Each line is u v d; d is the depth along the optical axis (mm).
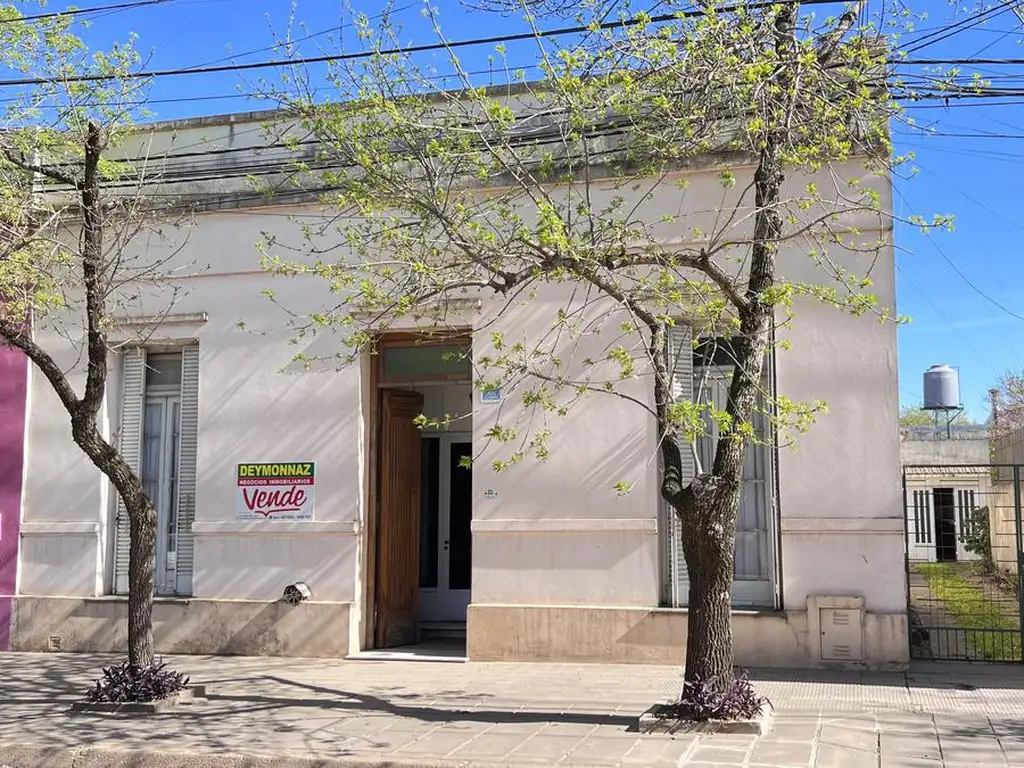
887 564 10664
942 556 16891
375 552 12844
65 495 13492
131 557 9898
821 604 10711
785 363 11102
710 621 8188
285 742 8164
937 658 11188
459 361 12719
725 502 8086
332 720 8891
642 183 11578
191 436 13344
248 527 12750
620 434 11586
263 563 12688
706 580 8195
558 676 10742
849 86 9188
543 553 11711
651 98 8383
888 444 10773
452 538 14383
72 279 12297
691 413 7516
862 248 10703
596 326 11680
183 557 13250
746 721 7934
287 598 12406
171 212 13133
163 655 12570
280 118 11734
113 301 13398
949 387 31203
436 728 8492
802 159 8516
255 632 12516
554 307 11867
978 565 16531
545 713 8961
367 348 12406
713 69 8188
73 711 9398
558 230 7750
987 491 17359
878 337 10898
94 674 11594
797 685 9875
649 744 7723
